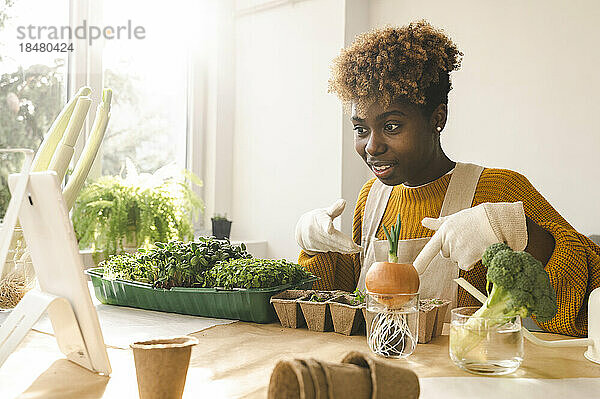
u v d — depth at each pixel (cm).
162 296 135
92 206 243
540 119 267
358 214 178
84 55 277
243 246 145
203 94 334
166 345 79
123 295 142
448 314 146
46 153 118
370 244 164
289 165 321
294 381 64
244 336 116
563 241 128
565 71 261
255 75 335
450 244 118
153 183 265
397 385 65
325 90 306
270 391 65
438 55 146
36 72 264
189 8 322
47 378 90
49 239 89
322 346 109
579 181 258
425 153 150
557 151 263
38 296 92
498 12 279
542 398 82
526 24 271
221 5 332
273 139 327
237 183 338
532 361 101
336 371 63
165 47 315
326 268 157
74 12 274
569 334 123
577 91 258
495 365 93
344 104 153
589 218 255
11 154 258
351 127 304
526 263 93
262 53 332
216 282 128
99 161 286
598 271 126
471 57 287
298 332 120
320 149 308
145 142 310
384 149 146
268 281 126
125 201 248
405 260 155
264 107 331
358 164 311
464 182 157
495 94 280
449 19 293
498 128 279
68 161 116
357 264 171
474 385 88
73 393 83
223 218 303
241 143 338
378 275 104
